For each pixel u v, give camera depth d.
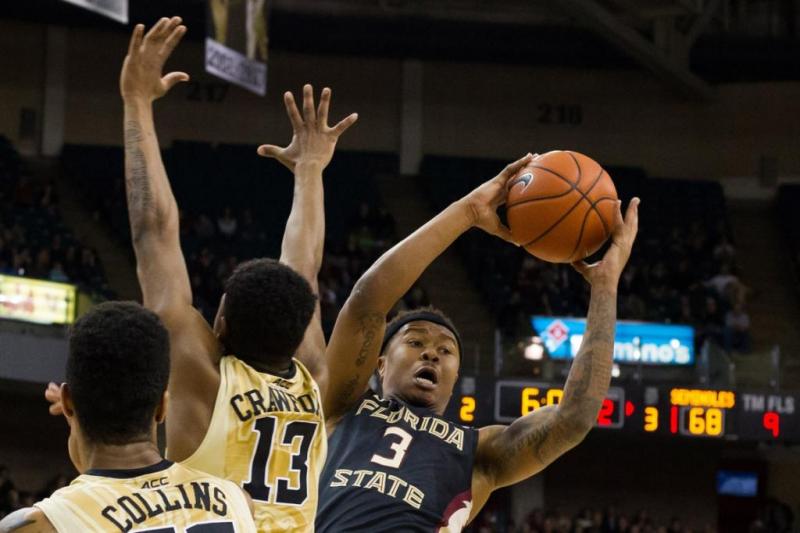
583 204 4.43
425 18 26.16
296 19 25.59
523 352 18.88
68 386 2.98
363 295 4.33
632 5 24.70
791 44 26.23
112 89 26.00
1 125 25.25
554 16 26.67
